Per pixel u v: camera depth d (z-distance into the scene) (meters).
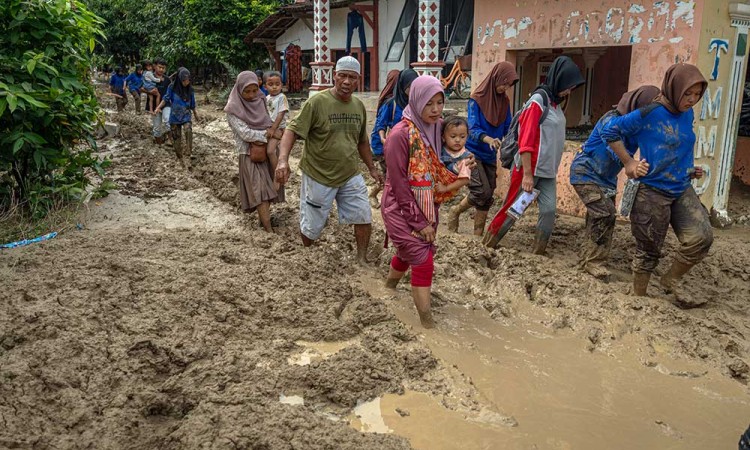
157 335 4.17
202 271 5.13
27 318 4.16
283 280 5.16
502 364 4.25
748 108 9.16
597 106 11.66
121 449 3.11
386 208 4.64
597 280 5.56
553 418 3.62
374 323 4.68
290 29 23.05
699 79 4.62
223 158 11.45
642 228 5.07
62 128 6.97
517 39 8.61
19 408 3.32
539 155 5.83
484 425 3.52
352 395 3.71
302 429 3.26
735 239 7.11
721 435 3.51
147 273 5.01
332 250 6.16
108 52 34.41
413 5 16.83
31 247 5.62
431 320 4.74
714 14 6.86
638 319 4.88
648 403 3.82
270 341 4.31
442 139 4.60
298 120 5.50
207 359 4.00
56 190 6.94
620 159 5.05
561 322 4.88
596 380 4.08
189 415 3.37
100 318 4.28
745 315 5.18
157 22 27.92
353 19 18.36
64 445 3.07
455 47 15.45
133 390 3.57
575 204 8.07
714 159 7.49
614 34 7.50
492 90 6.52
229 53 23.78
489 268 6.05
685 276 5.86
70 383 3.59
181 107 11.12
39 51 6.70
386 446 3.21
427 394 3.81
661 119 4.83
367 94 16.55
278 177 5.47
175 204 7.81
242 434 3.17
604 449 3.34
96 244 5.72
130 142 12.55
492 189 6.81
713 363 4.31
